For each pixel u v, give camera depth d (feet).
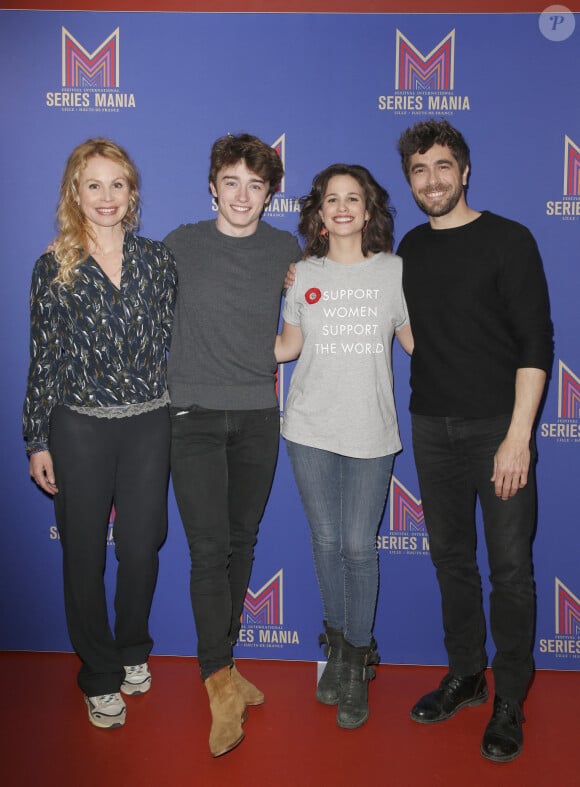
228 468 7.82
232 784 6.72
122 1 8.51
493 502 7.24
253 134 8.59
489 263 7.06
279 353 7.99
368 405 7.39
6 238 8.79
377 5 8.37
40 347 7.07
